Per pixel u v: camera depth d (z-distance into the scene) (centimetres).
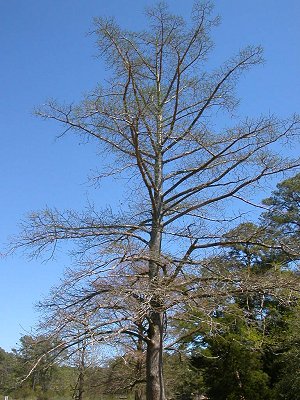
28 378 1029
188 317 1154
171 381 2297
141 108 1274
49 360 1045
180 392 2792
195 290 1134
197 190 1324
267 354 2475
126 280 1145
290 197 2970
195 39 1370
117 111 1283
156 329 1223
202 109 1370
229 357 2334
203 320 1095
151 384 1189
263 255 1313
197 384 2783
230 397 2364
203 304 1112
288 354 2138
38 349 1041
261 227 1245
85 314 1041
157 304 1116
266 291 1145
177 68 1368
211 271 1177
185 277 1169
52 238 1230
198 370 2431
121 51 1330
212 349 2319
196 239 1254
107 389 1973
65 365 1097
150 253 1179
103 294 1109
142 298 1084
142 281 1124
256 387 2355
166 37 1371
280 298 1136
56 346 1029
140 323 1153
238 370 2362
